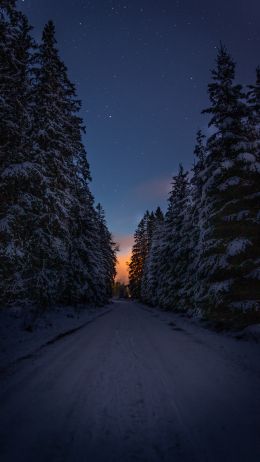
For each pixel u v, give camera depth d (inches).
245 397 219.8
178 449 147.9
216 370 298.8
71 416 186.5
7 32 467.5
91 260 1290.6
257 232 572.1
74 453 143.9
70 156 772.0
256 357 346.9
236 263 573.6
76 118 817.5
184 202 1233.4
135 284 3442.4
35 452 144.6
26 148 582.2
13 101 515.2
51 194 596.1
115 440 156.5
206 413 191.2
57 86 735.1
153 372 292.4
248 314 547.2
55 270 712.4
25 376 276.7
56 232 663.1
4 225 486.6
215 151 658.2
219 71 657.0
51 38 701.3
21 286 596.1
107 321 888.9
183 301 1012.5
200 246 646.5
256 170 582.6
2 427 171.2
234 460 138.3
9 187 502.3
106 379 267.9
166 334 579.5
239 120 648.4
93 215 1331.2
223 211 608.4
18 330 524.1
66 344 460.4
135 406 203.3
